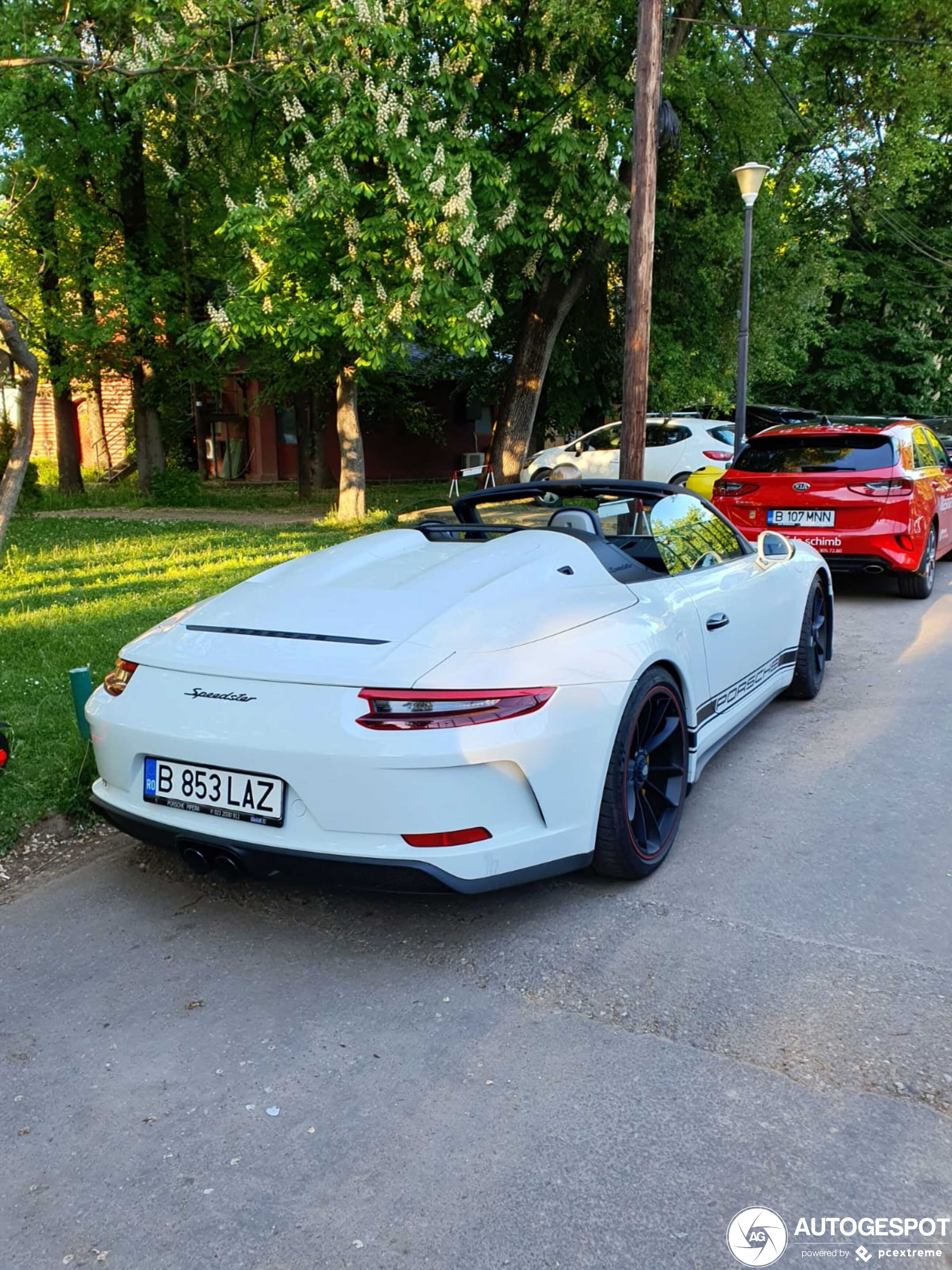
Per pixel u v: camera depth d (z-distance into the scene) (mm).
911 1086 2268
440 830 2646
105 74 10547
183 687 2971
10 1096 2354
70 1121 2262
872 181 20734
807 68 17516
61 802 3996
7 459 17891
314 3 9750
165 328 16484
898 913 3107
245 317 10570
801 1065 2361
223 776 2822
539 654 2889
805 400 26688
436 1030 2562
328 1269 1815
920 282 25047
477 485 22844
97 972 2904
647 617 3383
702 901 3232
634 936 3010
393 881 2676
